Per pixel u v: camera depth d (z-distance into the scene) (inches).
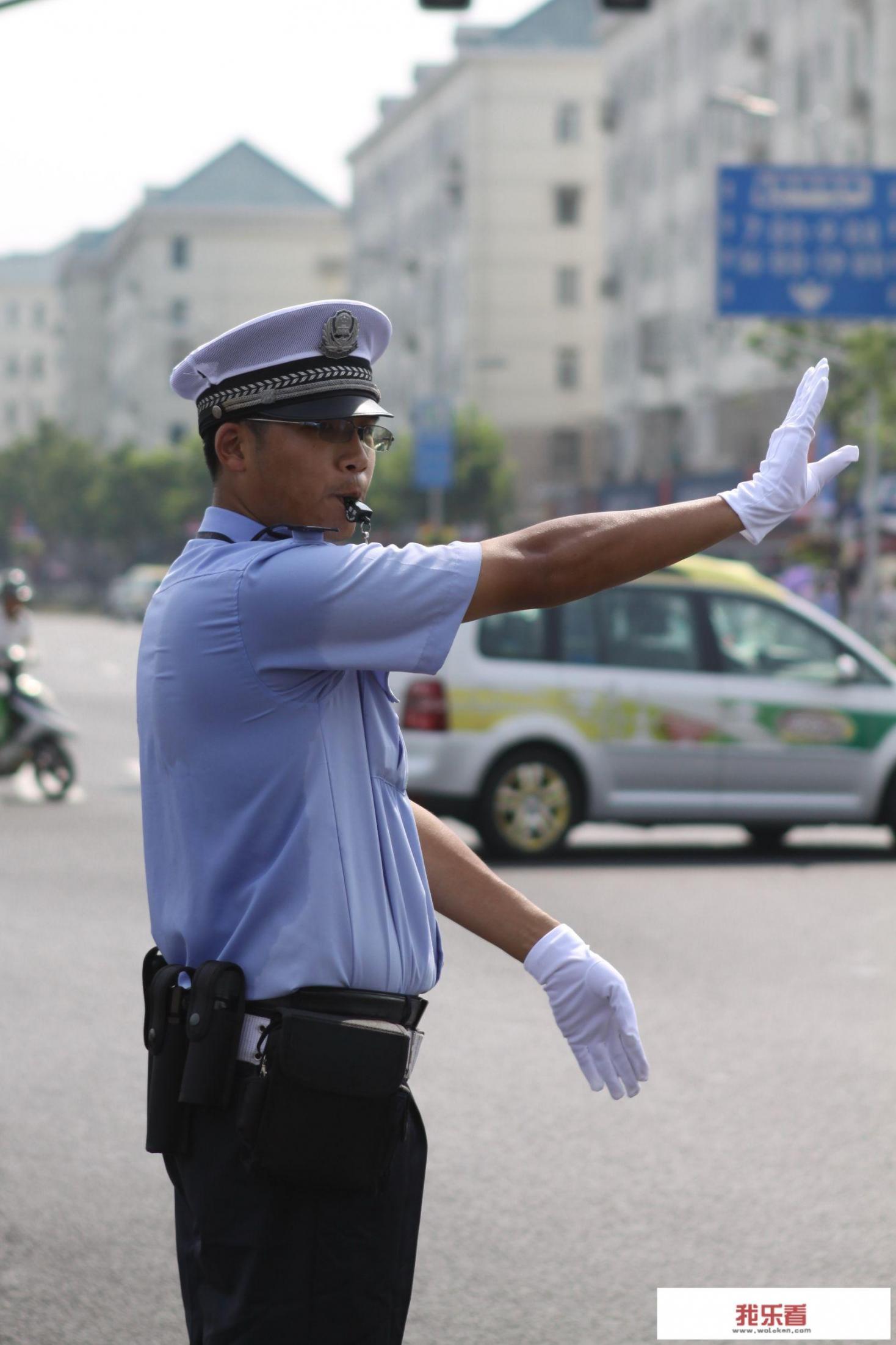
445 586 184.9
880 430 2837.1
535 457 6299.2
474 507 5187.0
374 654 186.2
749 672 1001.5
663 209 5064.0
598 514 189.8
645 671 981.8
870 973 684.1
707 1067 542.6
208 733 190.5
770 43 4409.5
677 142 4963.1
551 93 6269.7
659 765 980.6
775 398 4379.9
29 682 1240.8
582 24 6441.9
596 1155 457.4
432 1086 522.0
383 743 195.5
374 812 192.9
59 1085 518.6
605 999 201.9
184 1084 191.2
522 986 663.8
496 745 952.9
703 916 804.6
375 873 191.8
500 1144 466.3
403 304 7111.2
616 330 5452.8
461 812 957.2
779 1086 522.9
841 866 984.3
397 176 7214.6
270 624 186.7
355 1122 187.8
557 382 6323.8
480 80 6245.1
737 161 4564.5
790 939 749.9
